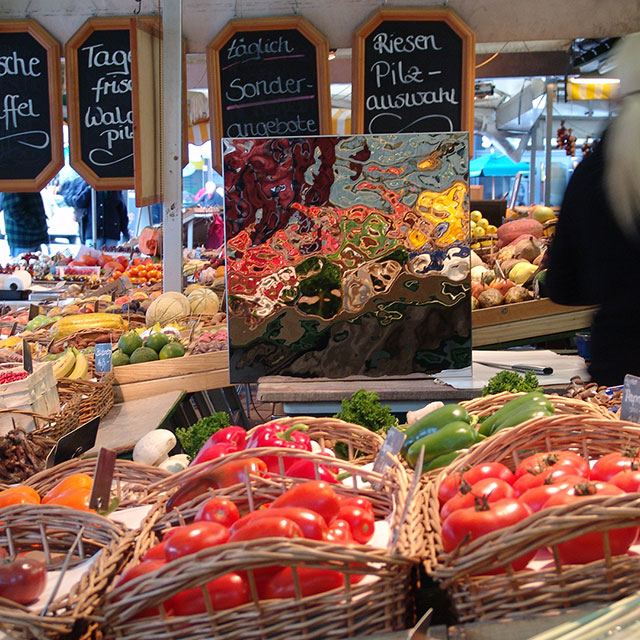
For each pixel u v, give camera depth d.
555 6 5.37
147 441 2.55
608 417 2.01
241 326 2.91
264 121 5.35
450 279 2.89
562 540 1.18
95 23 5.15
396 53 5.29
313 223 2.86
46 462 2.03
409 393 2.77
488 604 1.20
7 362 3.52
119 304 5.36
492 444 1.71
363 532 1.39
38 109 5.34
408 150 2.82
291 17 5.24
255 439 1.75
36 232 9.36
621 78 2.26
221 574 1.14
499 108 12.05
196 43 5.38
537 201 12.22
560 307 4.24
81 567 1.44
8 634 1.16
